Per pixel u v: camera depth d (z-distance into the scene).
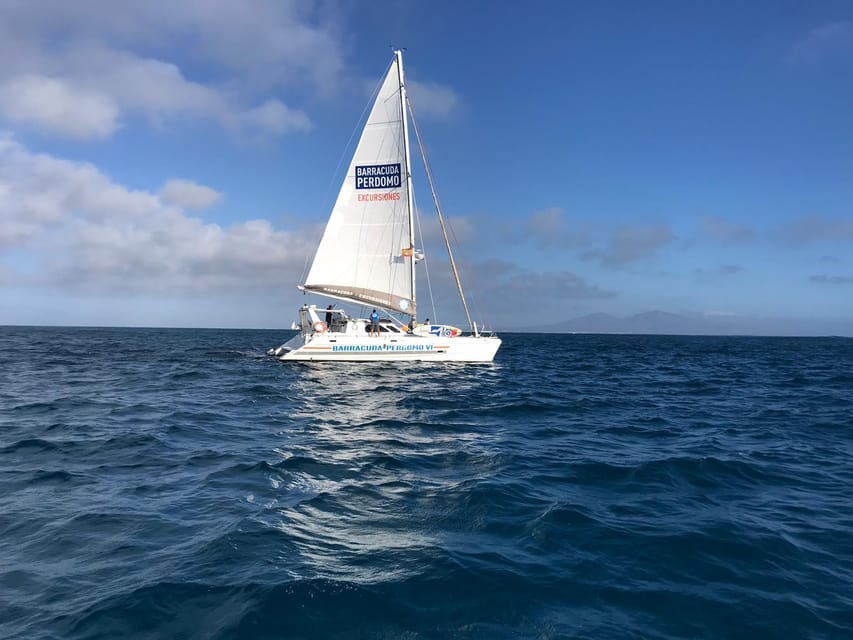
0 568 4.80
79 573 4.70
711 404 16.56
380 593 4.36
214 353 37.19
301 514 6.26
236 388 18.36
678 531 5.92
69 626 3.86
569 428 12.26
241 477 7.83
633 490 7.50
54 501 6.68
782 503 7.09
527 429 12.02
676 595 4.52
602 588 4.60
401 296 24.67
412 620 4.02
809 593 4.62
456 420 12.89
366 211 24.75
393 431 11.48
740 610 4.31
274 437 10.80
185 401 15.59
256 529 5.73
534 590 4.52
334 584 4.48
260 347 46.44
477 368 24.14
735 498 7.27
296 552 5.16
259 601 4.16
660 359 41.34
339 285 25.02
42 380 20.69
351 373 22.02
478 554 5.20
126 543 5.36
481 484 7.43
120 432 11.01
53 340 58.25
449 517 6.23
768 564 5.16
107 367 26.19
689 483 7.91
